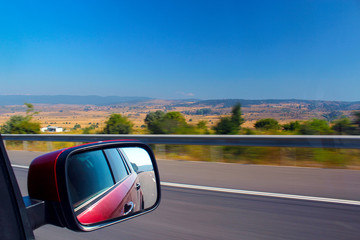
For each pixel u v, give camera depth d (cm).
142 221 394
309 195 506
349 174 655
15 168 812
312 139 803
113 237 340
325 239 339
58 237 327
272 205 458
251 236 349
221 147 945
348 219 396
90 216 204
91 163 236
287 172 686
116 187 261
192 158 973
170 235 351
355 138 762
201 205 463
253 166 767
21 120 1697
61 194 170
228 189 554
